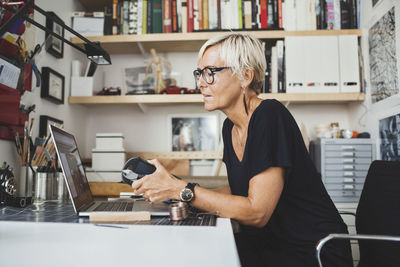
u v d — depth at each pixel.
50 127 0.97
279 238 0.99
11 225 0.75
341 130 2.07
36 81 1.60
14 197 1.11
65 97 2.03
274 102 0.96
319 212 0.96
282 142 0.88
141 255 0.48
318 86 2.06
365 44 2.09
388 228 1.04
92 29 2.14
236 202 0.84
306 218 0.96
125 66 2.40
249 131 0.95
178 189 0.87
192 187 0.86
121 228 0.71
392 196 1.07
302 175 0.95
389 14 1.78
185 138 2.35
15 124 1.37
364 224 1.17
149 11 2.16
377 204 1.12
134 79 2.32
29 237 0.61
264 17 2.12
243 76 1.01
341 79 2.06
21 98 1.49
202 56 1.06
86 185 1.21
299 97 2.05
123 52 2.37
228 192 1.23
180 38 2.09
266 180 0.85
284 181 0.88
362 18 2.12
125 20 2.17
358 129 2.18
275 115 0.91
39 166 1.29
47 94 1.73
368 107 2.05
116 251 0.50
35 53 1.54
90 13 2.14
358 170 1.93
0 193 1.09
